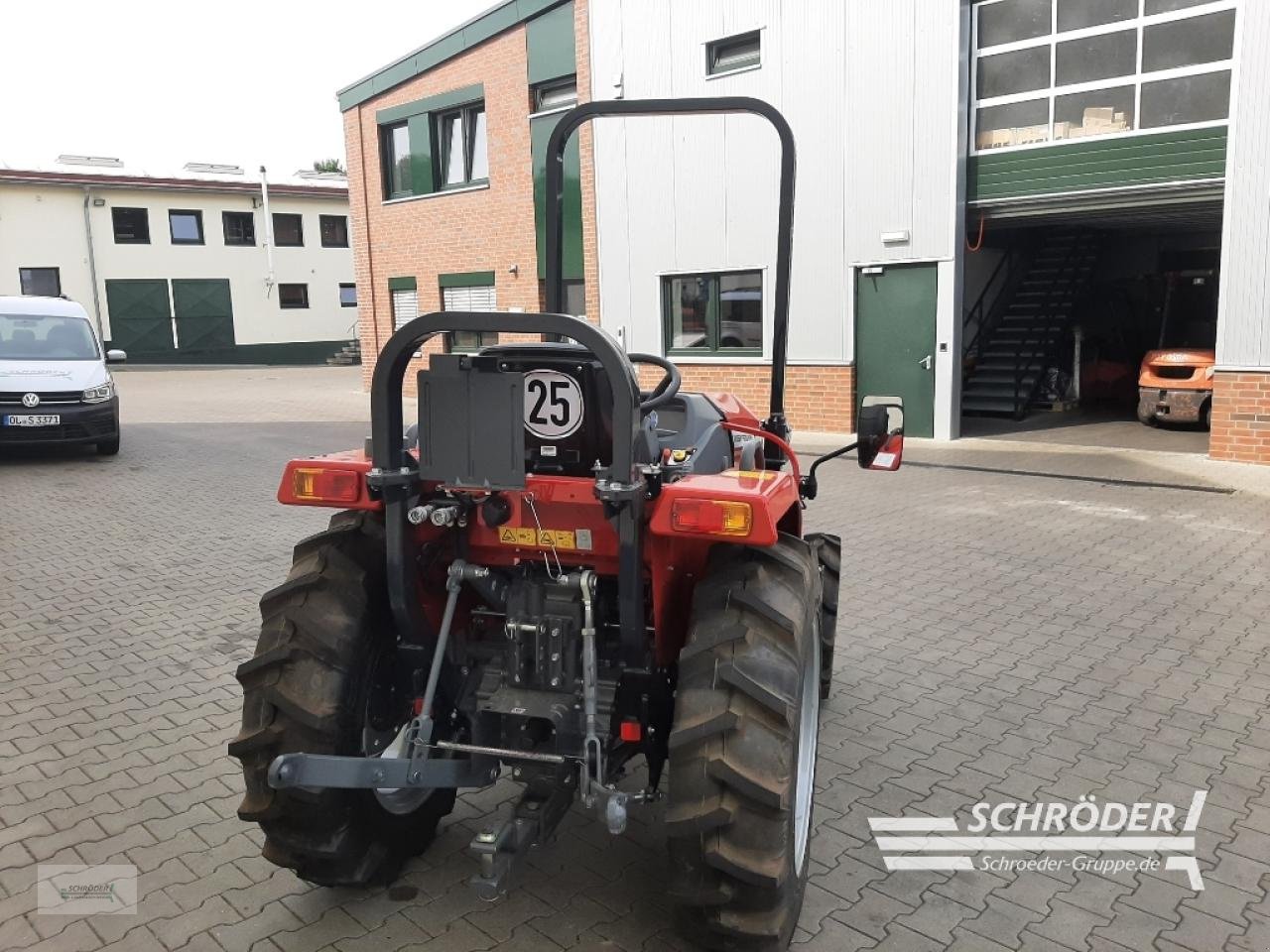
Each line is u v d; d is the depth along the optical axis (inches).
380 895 125.3
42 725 175.0
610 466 109.0
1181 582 253.3
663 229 570.6
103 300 1194.6
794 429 534.9
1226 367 402.0
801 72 502.6
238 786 153.3
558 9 601.9
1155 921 119.1
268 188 1272.1
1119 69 426.9
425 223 731.4
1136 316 622.8
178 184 1211.9
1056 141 445.7
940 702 183.2
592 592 113.6
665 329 585.3
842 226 501.0
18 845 136.3
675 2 545.6
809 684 122.6
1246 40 381.7
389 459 109.9
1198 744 164.9
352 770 102.9
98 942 115.6
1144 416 511.2
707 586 110.6
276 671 113.0
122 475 434.3
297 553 123.7
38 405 444.8
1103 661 201.5
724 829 99.7
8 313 485.1
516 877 129.2
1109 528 311.1
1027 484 382.3
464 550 117.1
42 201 1149.1
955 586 255.0
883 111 479.5
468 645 128.7
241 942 115.9
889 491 377.4
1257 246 388.5
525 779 115.2
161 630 226.2
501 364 113.8
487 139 666.8
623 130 577.6
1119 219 537.0
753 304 543.2
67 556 293.1
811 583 116.1
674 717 106.0
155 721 176.7
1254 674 193.0
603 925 119.0
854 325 506.0
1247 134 385.7
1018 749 164.1
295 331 1331.2
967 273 582.6
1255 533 299.7
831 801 148.0
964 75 460.1
